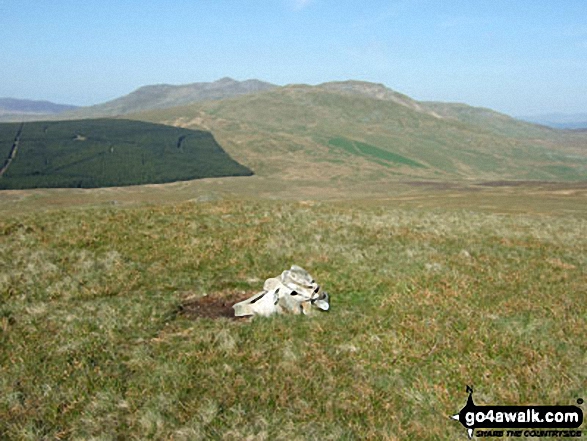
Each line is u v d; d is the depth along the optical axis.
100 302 12.30
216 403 7.61
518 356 9.01
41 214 22.88
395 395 7.97
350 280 14.44
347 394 7.99
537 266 16.03
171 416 7.34
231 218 22.81
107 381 8.39
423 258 16.66
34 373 8.67
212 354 9.41
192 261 16.12
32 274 14.12
